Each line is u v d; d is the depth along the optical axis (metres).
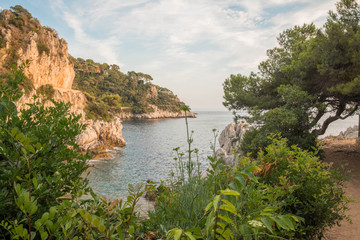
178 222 1.96
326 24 11.82
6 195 1.31
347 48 10.89
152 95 191.75
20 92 1.91
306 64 12.59
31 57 57.03
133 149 47.66
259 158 3.95
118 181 23.03
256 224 1.36
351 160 12.58
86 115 67.19
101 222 1.13
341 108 14.01
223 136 19.16
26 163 1.40
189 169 2.52
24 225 1.40
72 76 75.44
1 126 1.68
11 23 58.53
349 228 5.17
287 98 12.62
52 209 1.01
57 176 1.59
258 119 12.61
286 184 3.05
